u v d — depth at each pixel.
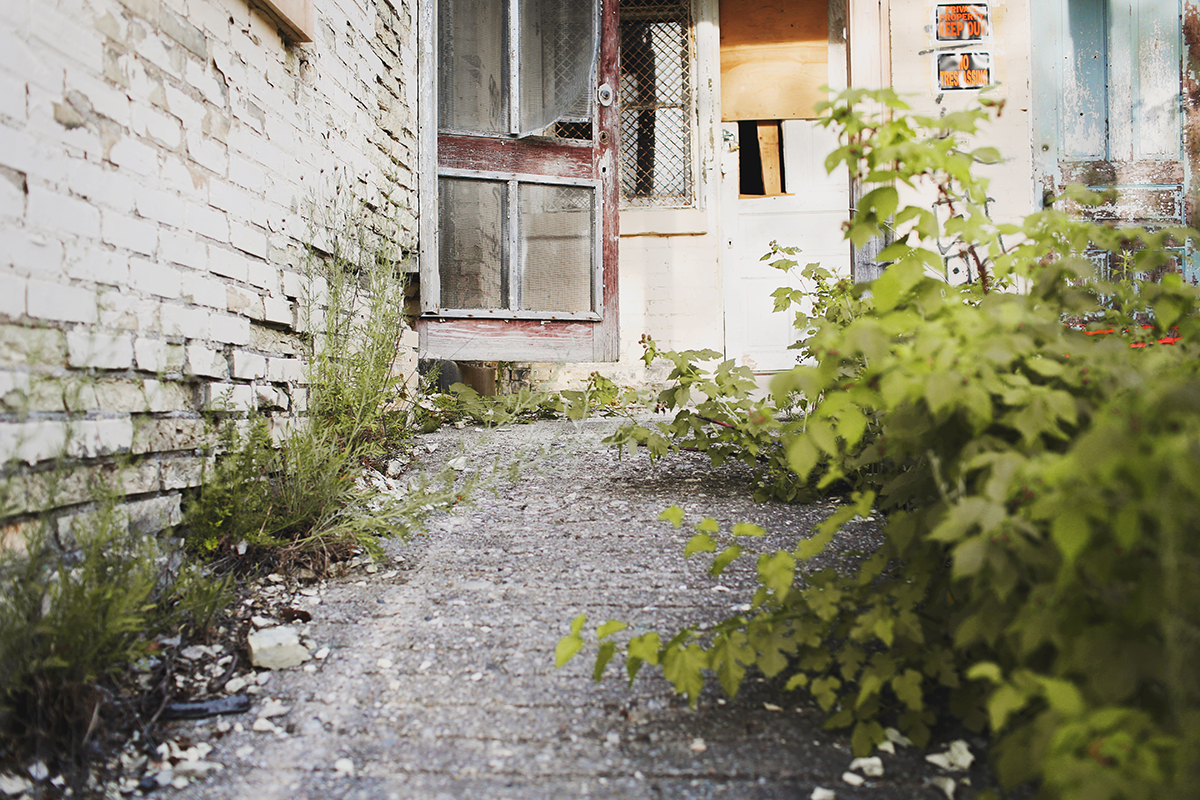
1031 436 1.20
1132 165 5.55
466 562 2.39
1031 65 5.58
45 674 1.47
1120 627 1.05
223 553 2.22
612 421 4.37
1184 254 5.36
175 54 2.19
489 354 4.52
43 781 1.39
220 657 1.85
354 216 3.53
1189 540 0.95
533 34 4.69
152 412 2.05
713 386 2.89
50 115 1.71
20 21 1.62
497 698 1.72
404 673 1.82
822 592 1.52
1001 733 1.47
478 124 4.54
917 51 5.65
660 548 2.48
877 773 1.44
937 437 1.43
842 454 2.61
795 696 1.71
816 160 6.23
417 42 4.34
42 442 1.64
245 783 1.46
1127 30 5.54
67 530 1.73
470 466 3.38
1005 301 1.53
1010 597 1.28
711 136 6.05
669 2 6.05
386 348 3.46
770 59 6.24
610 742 1.57
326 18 3.26
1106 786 0.86
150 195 2.06
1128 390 1.17
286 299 2.85
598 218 4.77
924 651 1.51
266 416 2.71
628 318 6.04
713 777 1.46
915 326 1.32
